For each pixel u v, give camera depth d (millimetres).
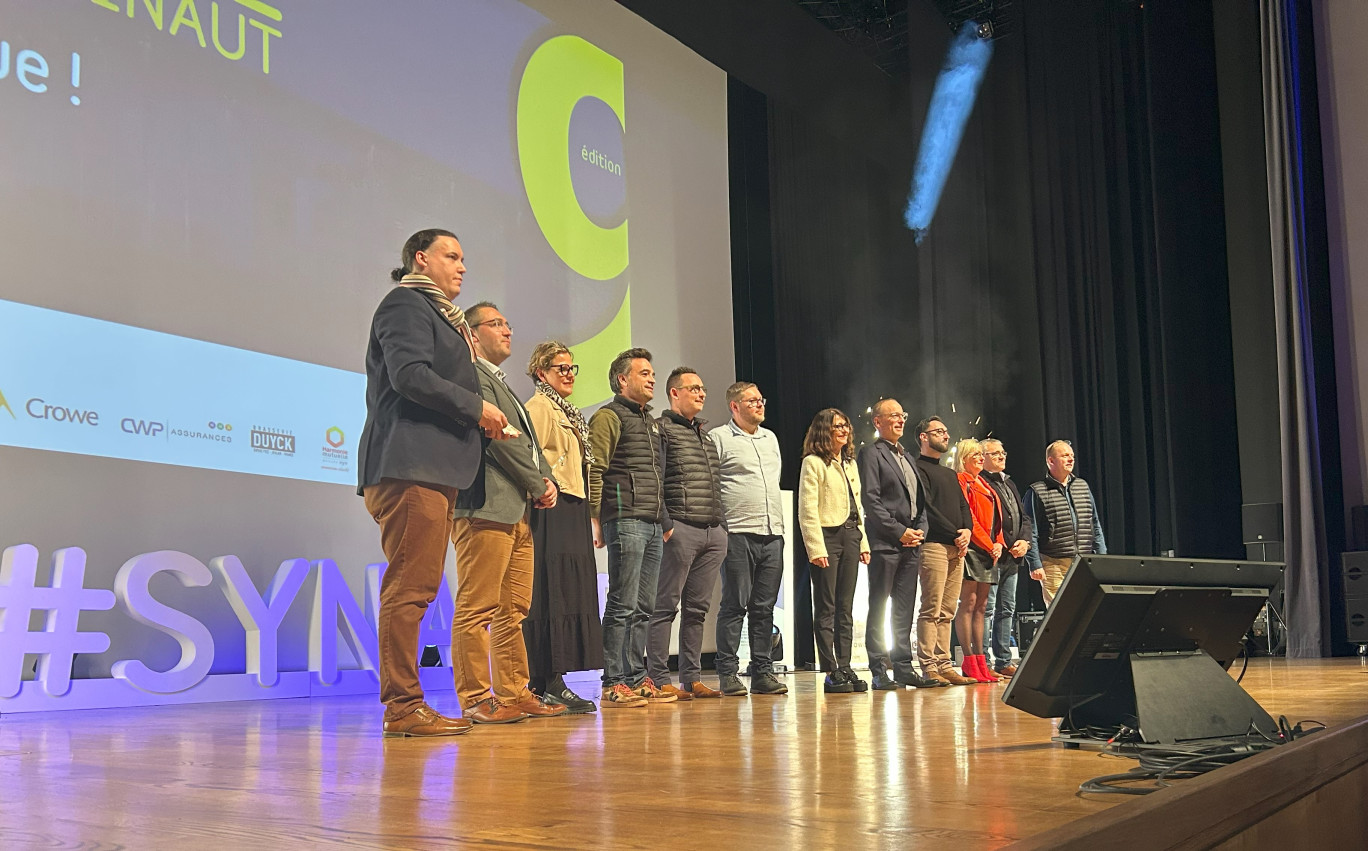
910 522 4543
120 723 3170
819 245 8805
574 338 6609
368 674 4984
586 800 1378
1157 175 7539
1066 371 8148
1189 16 7496
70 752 2240
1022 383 8406
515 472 2918
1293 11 7016
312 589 4961
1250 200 7184
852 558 4324
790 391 8352
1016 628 6516
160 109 4668
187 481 4590
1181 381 7301
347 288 5367
